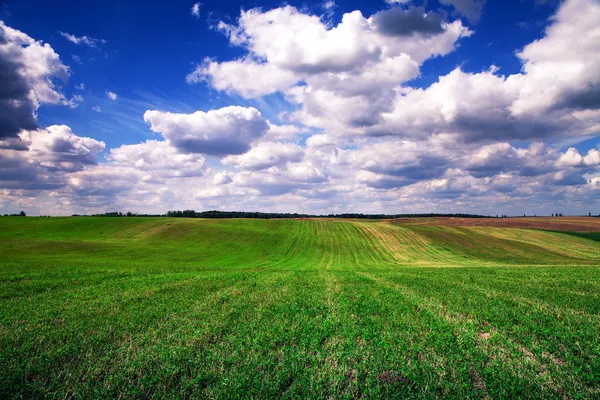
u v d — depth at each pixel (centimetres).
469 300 1869
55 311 1677
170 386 924
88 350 1152
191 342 1210
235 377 940
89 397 866
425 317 1527
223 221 10112
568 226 10262
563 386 888
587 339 1207
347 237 8531
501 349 1133
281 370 978
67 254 5541
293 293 2167
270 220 10469
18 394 879
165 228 9075
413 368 974
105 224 9512
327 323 1426
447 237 8606
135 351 1151
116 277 2914
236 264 5512
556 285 2352
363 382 927
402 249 7506
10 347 1166
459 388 875
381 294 2120
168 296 2058
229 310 1698
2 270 3241
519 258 6544
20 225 9344
